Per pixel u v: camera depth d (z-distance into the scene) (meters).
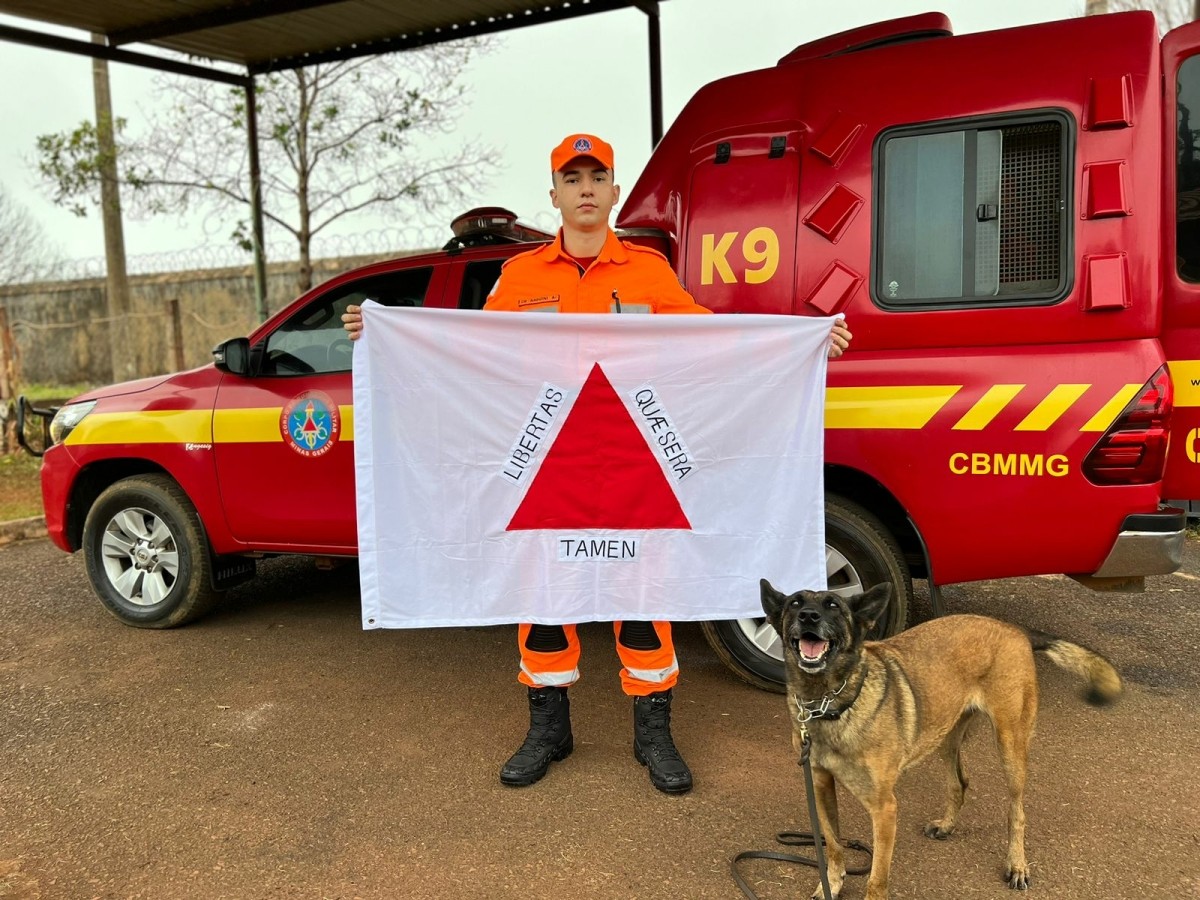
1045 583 5.74
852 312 3.71
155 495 4.82
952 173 3.60
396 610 3.27
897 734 2.43
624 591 3.29
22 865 2.78
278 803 3.12
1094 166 3.36
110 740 3.62
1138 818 2.93
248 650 4.64
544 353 3.24
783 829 2.91
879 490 3.82
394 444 3.24
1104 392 3.30
